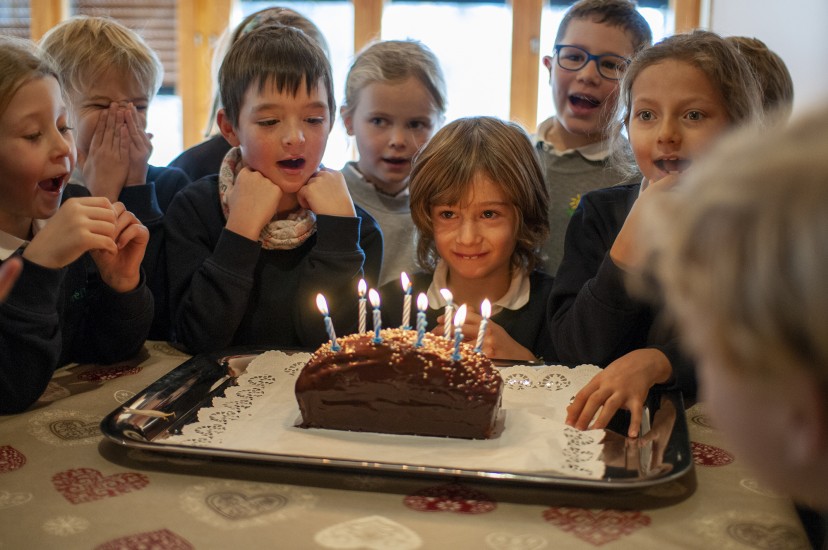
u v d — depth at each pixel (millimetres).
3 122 1222
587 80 2014
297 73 1530
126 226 1361
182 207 1664
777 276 441
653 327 1408
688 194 511
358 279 1596
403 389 1078
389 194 2111
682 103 1375
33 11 3986
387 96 1981
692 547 818
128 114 1782
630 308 1361
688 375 1245
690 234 500
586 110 2051
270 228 1620
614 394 1139
